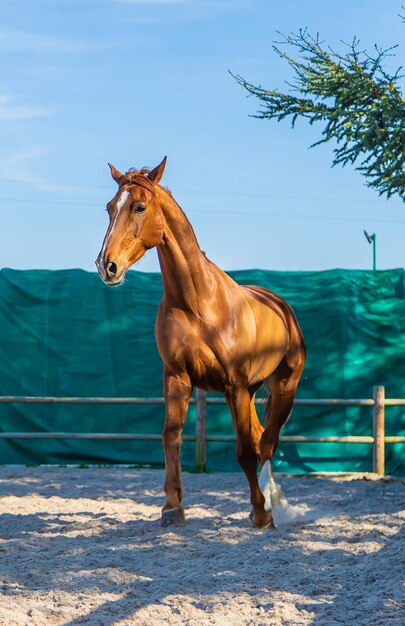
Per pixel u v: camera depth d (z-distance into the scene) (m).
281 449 11.11
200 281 6.45
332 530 6.80
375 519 7.39
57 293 11.62
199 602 4.90
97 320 11.55
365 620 4.55
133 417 11.38
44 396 11.46
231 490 9.39
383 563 5.68
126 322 11.54
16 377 11.52
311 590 5.15
